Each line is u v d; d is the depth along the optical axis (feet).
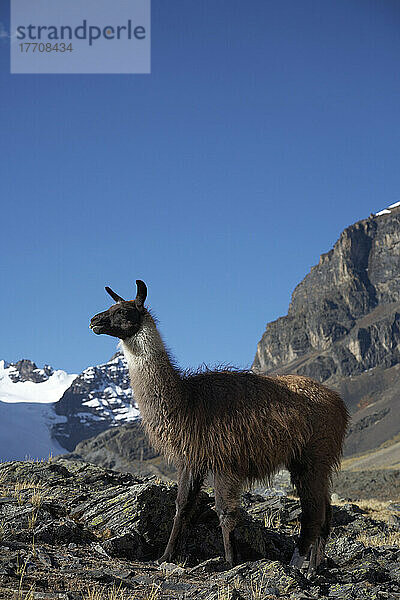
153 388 37.17
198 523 42.14
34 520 37.78
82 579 30.01
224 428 36.76
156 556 39.68
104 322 37.86
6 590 26.63
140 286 38.40
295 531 52.29
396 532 60.29
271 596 30.32
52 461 63.67
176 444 37.17
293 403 38.70
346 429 42.24
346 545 45.09
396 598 32.65
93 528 40.73
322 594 32.91
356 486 234.58
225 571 34.37
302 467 39.55
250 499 60.18
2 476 53.57
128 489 44.68
